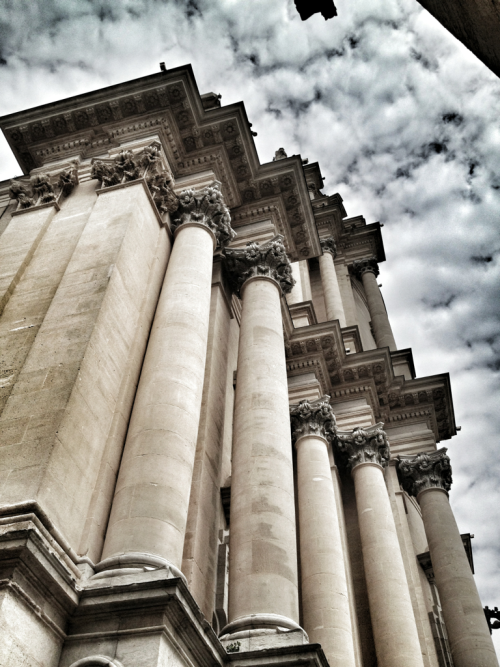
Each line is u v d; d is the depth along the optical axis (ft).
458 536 67.82
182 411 34.17
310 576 48.70
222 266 55.47
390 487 72.74
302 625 46.65
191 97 56.75
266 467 38.73
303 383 73.05
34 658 22.06
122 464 31.81
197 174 57.88
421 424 82.17
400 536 68.69
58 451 27.66
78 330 33.83
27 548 22.47
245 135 59.06
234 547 35.29
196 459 38.75
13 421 29.27
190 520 35.50
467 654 56.95
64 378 30.89
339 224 128.47
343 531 60.80
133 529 28.22
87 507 28.81
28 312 37.55
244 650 28.86
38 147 59.88
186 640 24.57
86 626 24.11
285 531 35.73
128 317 38.47
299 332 75.56
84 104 58.13
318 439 62.49
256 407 42.88
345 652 43.52
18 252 43.65
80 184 52.11
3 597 21.44
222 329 51.06
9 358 33.94
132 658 22.40
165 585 23.89
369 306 119.24
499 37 19.38
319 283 114.42
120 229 42.29
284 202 65.62
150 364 37.11
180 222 50.39
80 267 39.42
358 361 78.13
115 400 34.04
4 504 25.26
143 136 56.59
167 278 44.62
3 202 61.26
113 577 25.62
